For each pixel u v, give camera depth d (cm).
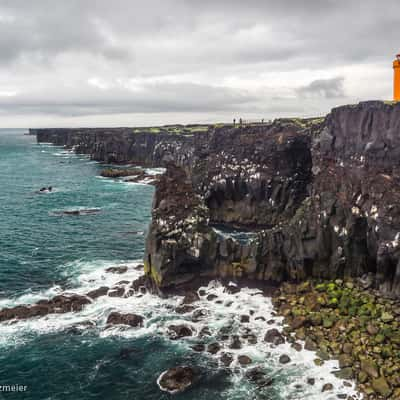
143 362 3291
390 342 3192
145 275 4578
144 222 7806
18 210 8806
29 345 3506
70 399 2908
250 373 3100
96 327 3778
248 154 8100
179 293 4388
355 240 4353
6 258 5603
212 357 3322
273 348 3384
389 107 4378
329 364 3105
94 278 4888
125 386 3028
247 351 3369
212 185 8212
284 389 2914
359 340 3238
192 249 4400
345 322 3506
